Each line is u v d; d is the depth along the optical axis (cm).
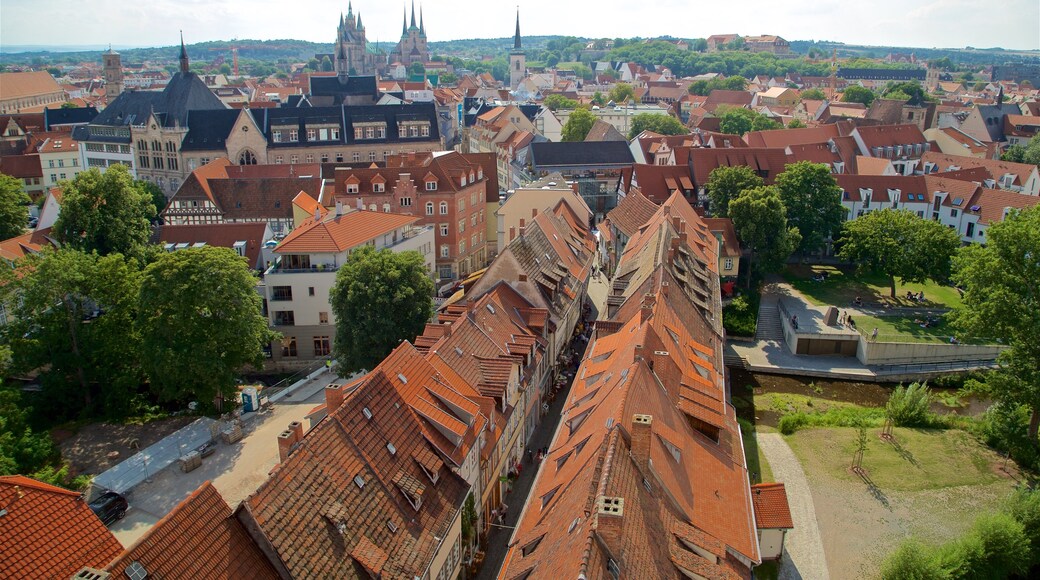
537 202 10406
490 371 5484
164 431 6638
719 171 11462
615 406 4022
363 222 8906
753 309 9588
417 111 16275
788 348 8919
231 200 11406
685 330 5875
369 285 6925
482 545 4922
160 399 6981
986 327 6350
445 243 10781
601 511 2880
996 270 6328
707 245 8969
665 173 12488
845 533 5200
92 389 7269
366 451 3944
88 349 6975
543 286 7369
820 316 9400
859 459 6050
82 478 5753
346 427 3903
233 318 6719
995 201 11419
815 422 6906
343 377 7250
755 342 9075
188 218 11375
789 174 11175
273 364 8381
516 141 16425
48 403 6906
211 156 15012
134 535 5069
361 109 16050
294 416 6862
